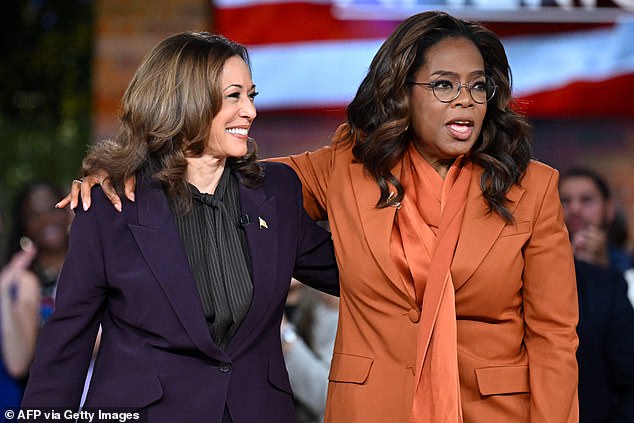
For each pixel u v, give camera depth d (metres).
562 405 11.79
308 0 23.91
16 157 28.14
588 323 14.44
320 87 24.12
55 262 20.83
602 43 23.64
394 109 12.45
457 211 12.29
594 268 14.92
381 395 12.06
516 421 12.02
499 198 12.23
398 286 12.05
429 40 12.30
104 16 24.56
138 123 11.84
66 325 11.67
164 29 24.50
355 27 23.91
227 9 23.98
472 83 12.12
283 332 16.22
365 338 12.28
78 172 28.17
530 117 24.09
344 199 12.64
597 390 14.34
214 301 11.68
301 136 24.28
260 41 24.06
